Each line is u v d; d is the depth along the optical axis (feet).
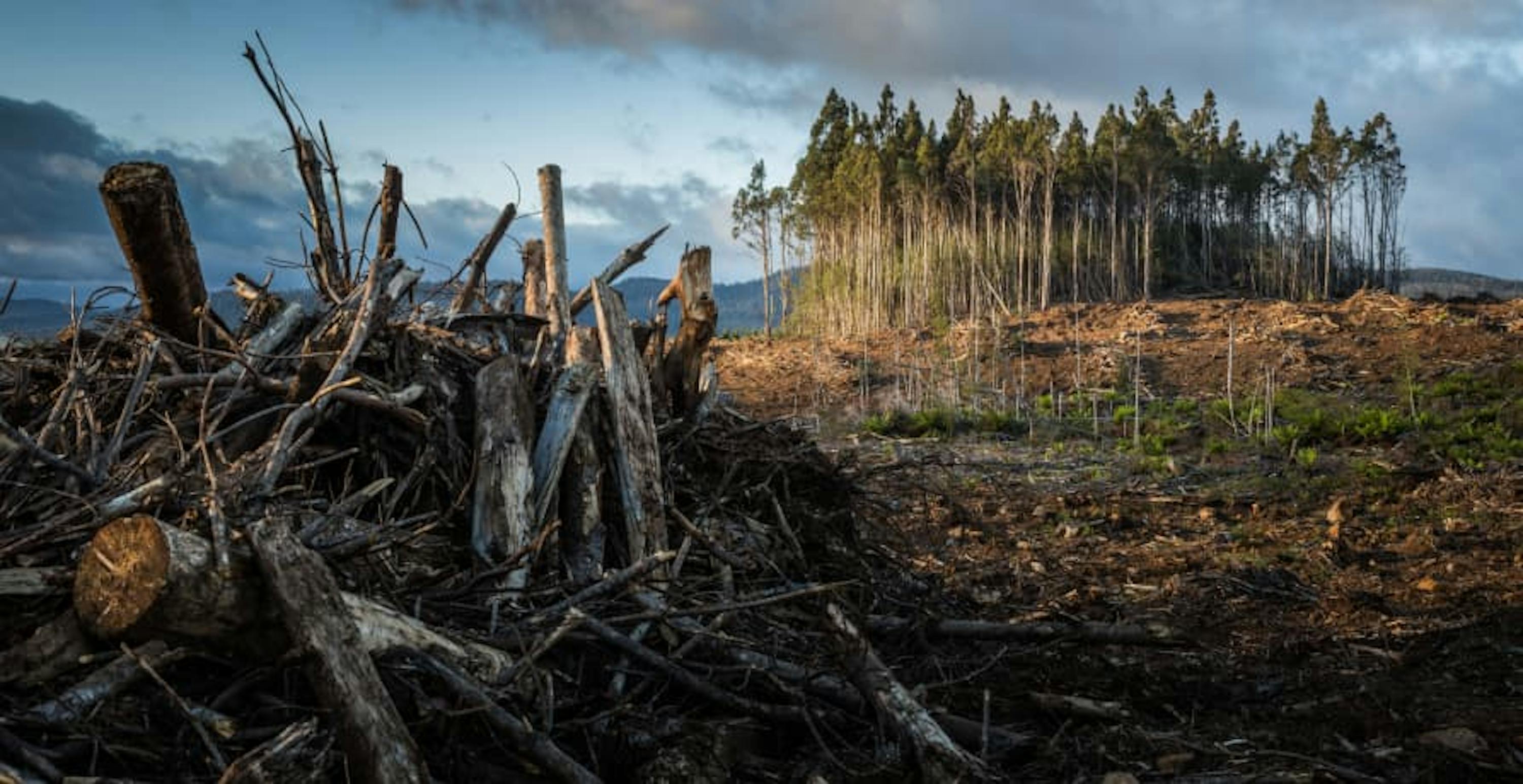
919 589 19.16
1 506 10.68
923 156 163.02
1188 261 192.54
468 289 19.98
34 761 7.99
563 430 14.89
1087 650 18.04
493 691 10.41
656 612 12.46
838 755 12.22
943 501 27.58
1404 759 12.90
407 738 9.06
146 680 9.25
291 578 9.22
